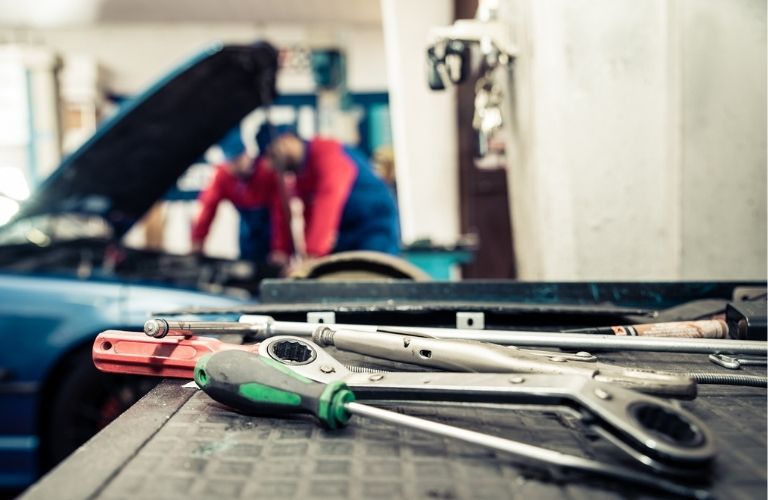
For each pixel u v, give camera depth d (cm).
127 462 30
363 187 328
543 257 104
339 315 63
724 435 34
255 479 29
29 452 155
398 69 214
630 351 56
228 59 217
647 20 90
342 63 557
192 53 554
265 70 243
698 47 83
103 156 215
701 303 66
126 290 165
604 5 91
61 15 522
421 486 28
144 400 41
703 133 84
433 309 61
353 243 327
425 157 223
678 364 50
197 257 269
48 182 206
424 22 209
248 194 338
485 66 131
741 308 55
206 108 239
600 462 30
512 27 114
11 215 209
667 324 57
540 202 102
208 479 29
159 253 266
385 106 561
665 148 90
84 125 539
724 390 43
